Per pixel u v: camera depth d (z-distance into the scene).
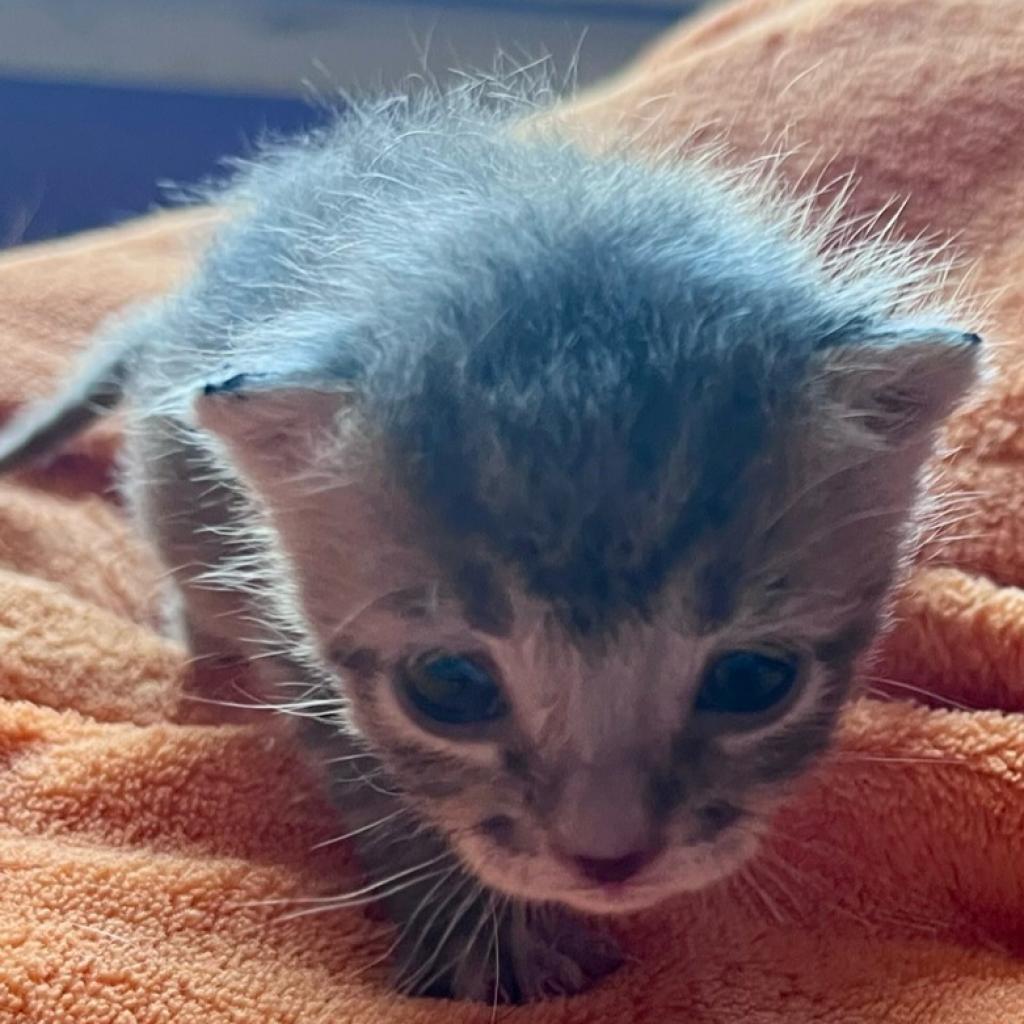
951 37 0.18
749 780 0.11
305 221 0.13
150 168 0.28
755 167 0.15
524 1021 0.11
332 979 0.12
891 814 0.13
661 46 0.24
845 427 0.10
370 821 0.12
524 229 0.11
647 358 0.10
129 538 0.18
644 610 0.10
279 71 0.28
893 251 0.14
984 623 0.14
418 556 0.10
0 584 0.16
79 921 0.12
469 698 0.11
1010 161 0.17
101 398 0.17
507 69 0.24
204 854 0.13
